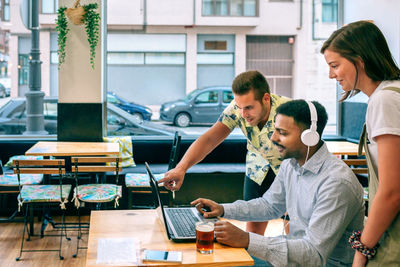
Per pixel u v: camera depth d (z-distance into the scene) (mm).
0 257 3814
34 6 5688
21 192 3973
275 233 4562
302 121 1721
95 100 5250
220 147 5809
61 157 5066
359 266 1458
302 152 1771
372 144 1475
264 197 2127
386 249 1403
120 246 1695
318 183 1771
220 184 5234
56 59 5793
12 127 5738
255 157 2807
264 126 2510
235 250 1671
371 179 1508
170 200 4574
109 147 4633
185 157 2426
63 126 5230
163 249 1680
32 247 4070
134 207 4785
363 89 1516
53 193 3969
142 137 5902
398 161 1345
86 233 4508
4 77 5672
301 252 1656
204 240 1633
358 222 1759
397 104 1355
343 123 6246
